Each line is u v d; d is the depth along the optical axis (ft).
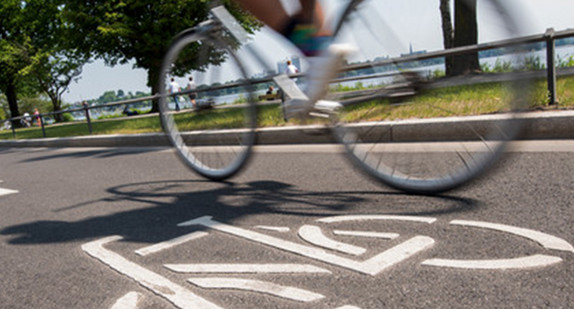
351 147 10.51
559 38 16.63
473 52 11.23
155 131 33.58
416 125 10.61
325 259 7.23
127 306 6.41
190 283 6.93
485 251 6.85
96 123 42.80
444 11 8.36
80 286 7.36
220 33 11.82
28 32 129.59
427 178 9.53
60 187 17.35
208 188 13.56
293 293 6.24
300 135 20.94
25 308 6.88
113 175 18.88
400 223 8.43
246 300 6.20
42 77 130.00
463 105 11.73
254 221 9.70
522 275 6.01
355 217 9.08
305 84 9.70
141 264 7.97
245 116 12.29
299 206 10.41
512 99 7.83
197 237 9.09
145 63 86.58
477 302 5.52
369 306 5.72
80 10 84.58
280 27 9.20
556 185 9.70
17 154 37.76
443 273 6.32
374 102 9.61
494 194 9.50
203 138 13.52
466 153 8.80
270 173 14.65
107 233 10.19
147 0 82.12
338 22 9.16
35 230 11.24
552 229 7.39
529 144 13.96
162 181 15.93
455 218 8.38
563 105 16.62
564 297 5.38
